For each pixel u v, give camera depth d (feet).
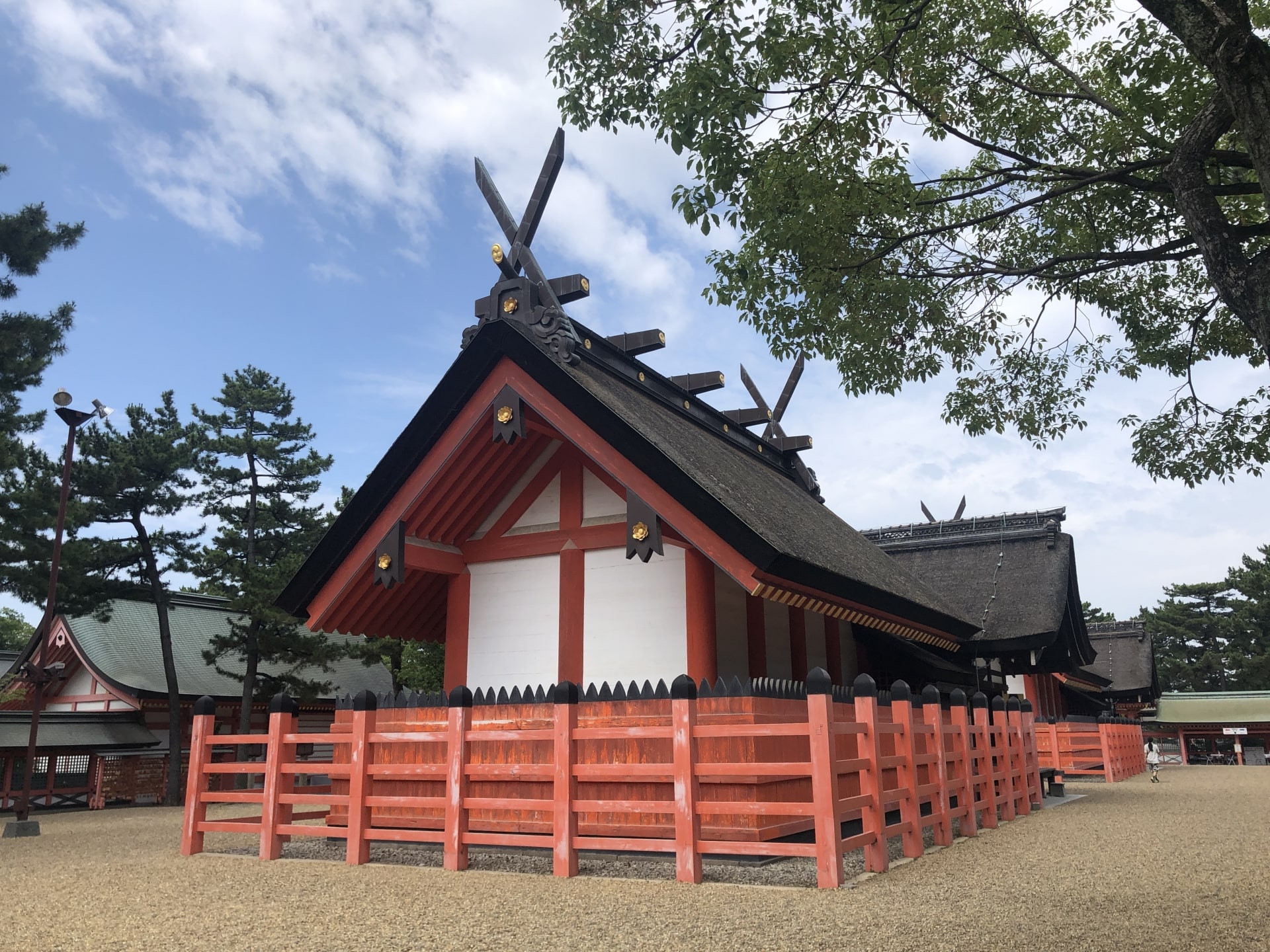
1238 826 40.63
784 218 34.01
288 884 27.50
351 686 130.31
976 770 39.96
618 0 30.35
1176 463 36.68
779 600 33.53
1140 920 20.18
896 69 33.73
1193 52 19.63
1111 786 77.71
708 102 30.22
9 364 70.90
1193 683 232.32
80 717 98.22
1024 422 40.65
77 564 83.76
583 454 39.70
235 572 98.63
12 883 30.89
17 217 70.08
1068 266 38.17
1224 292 20.70
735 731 25.62
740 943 18.25
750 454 59.67
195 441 101.81
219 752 109.50
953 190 38.96
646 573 38.96
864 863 28.04
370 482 38.70
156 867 32.71
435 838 30.09
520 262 38.04
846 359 38.99
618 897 23.72
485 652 41.60
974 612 74.84
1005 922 19.98
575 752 28.04
